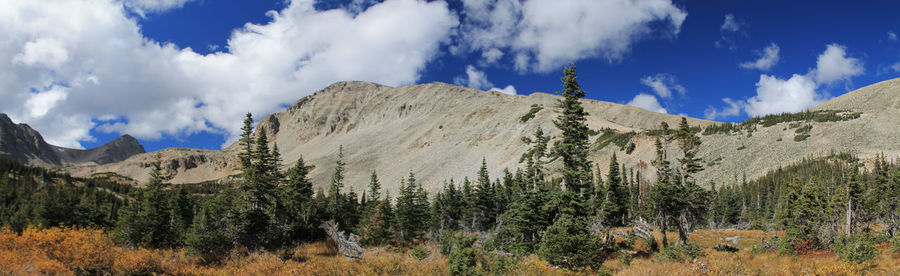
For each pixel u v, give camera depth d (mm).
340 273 17531
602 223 32094
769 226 60375
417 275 18078
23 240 13516
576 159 33156
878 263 16906
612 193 53938
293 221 37188
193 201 53844
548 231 20406
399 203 54812
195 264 19547
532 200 31938
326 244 30500
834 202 40062
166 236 33062
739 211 84688
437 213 61281
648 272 16797
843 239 25750
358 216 55406
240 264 19531
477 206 62688
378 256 27625
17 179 135125
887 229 39406
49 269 12305
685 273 16094
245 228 28406
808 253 23984
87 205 54719
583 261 19062
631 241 32312
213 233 22375
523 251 28219
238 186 37906
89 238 14430
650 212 33781
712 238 42531
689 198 32312
